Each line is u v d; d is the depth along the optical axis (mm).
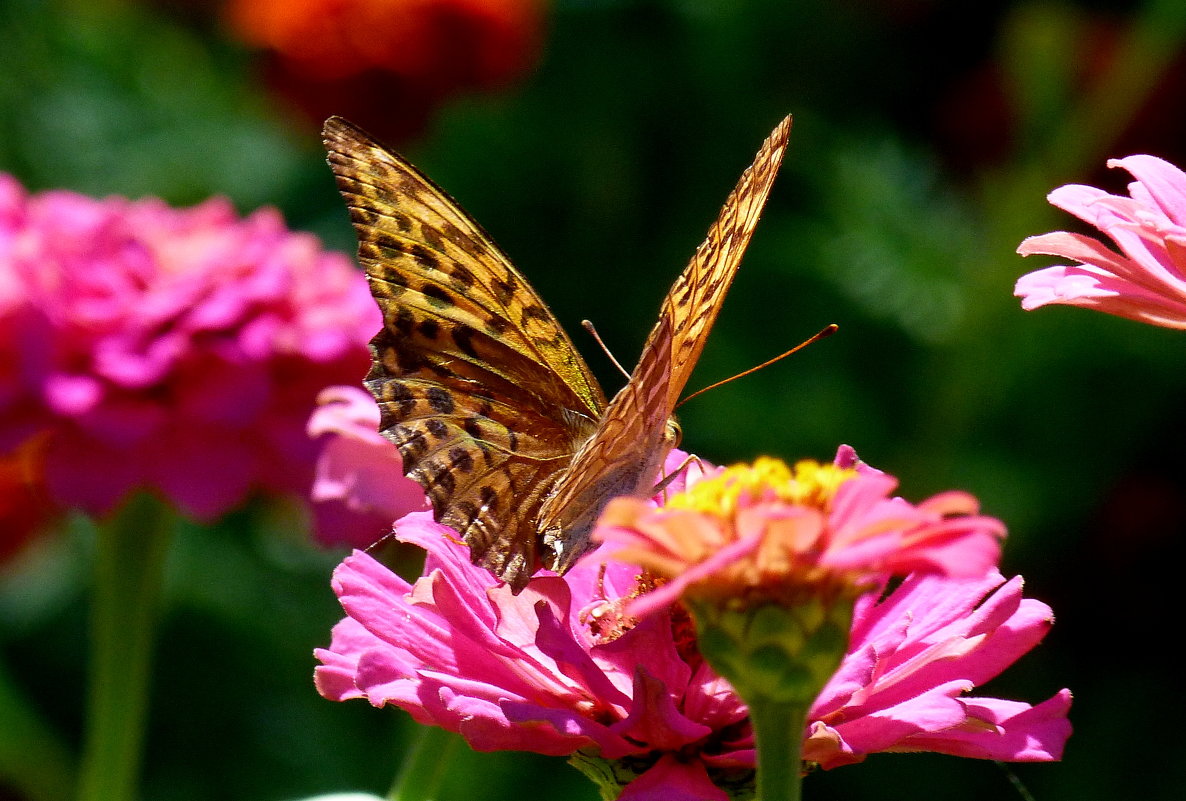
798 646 585
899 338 1080
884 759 1055
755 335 1089
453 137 1173
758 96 1166
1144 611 1062
